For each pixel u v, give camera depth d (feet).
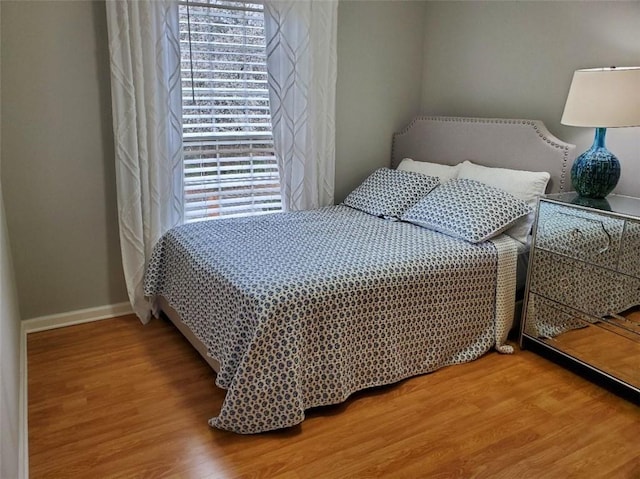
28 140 8.64
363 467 5.96
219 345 7.16
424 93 12.66
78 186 9.20
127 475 5.76
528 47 10.13
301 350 6.57
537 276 8.67
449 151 11.41
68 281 9.48
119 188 9.11
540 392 7.59
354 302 7.00
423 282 7.64
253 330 6.37
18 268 8.98
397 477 5.81
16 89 8.39
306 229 9.34
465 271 8.11
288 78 10.30
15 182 8.68
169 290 9.12
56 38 8.51
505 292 8.65
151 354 8.55
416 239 8.66
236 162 10.78
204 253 8.04
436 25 12.03
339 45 11.25
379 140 12.50
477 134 10.74
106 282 9.84
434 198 9.59
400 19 11.93
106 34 8.82
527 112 10.34
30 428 6.53
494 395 7.50
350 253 7.86
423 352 7.94
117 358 8.39
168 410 7.00
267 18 9.95
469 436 6.56
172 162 9.66
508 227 8.90
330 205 11.71
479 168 10.40
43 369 7.98
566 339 8.36
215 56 10.02
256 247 8.21
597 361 7.91
